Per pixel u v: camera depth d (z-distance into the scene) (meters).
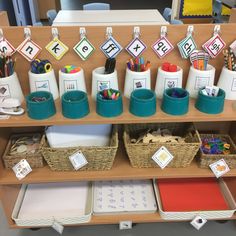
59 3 5.08
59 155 1.12
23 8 3.48
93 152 1.12
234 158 1.19
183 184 1.46
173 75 1.04
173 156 1.16
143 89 1.04
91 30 1.06
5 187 1.23
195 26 1.07
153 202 1.36
